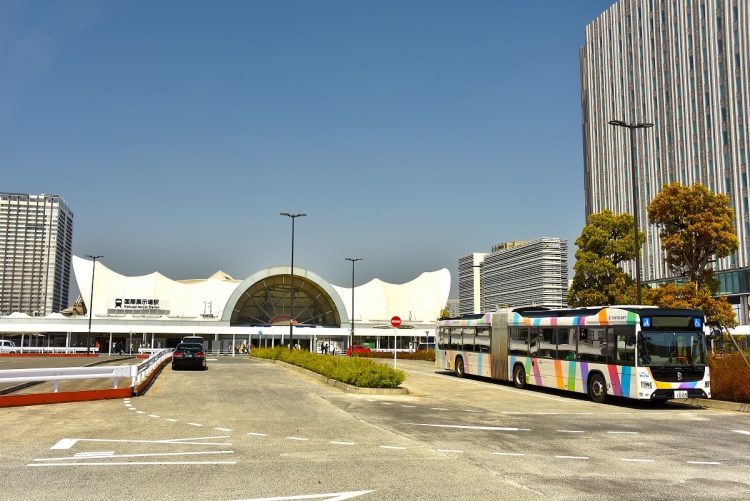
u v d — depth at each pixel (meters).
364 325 83.25
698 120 65.06
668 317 18.88
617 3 78.88
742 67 59.72
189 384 25.08
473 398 21.05
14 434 12.08
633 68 75.56
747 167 58.81
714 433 13.38
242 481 8.20
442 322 33.81
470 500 7.34
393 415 15.73
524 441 11.88
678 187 35.38
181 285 88.44
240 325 84.62
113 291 84.56
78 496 7.37
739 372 19.44
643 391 18.20
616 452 10.82
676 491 7.95
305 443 11.23
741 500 7.53
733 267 59.25
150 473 8.65
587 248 41.06
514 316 26.05
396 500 7.30
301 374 32.28
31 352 65.50
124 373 19.97
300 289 84.44
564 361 22.19
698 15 65.50
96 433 12.23
